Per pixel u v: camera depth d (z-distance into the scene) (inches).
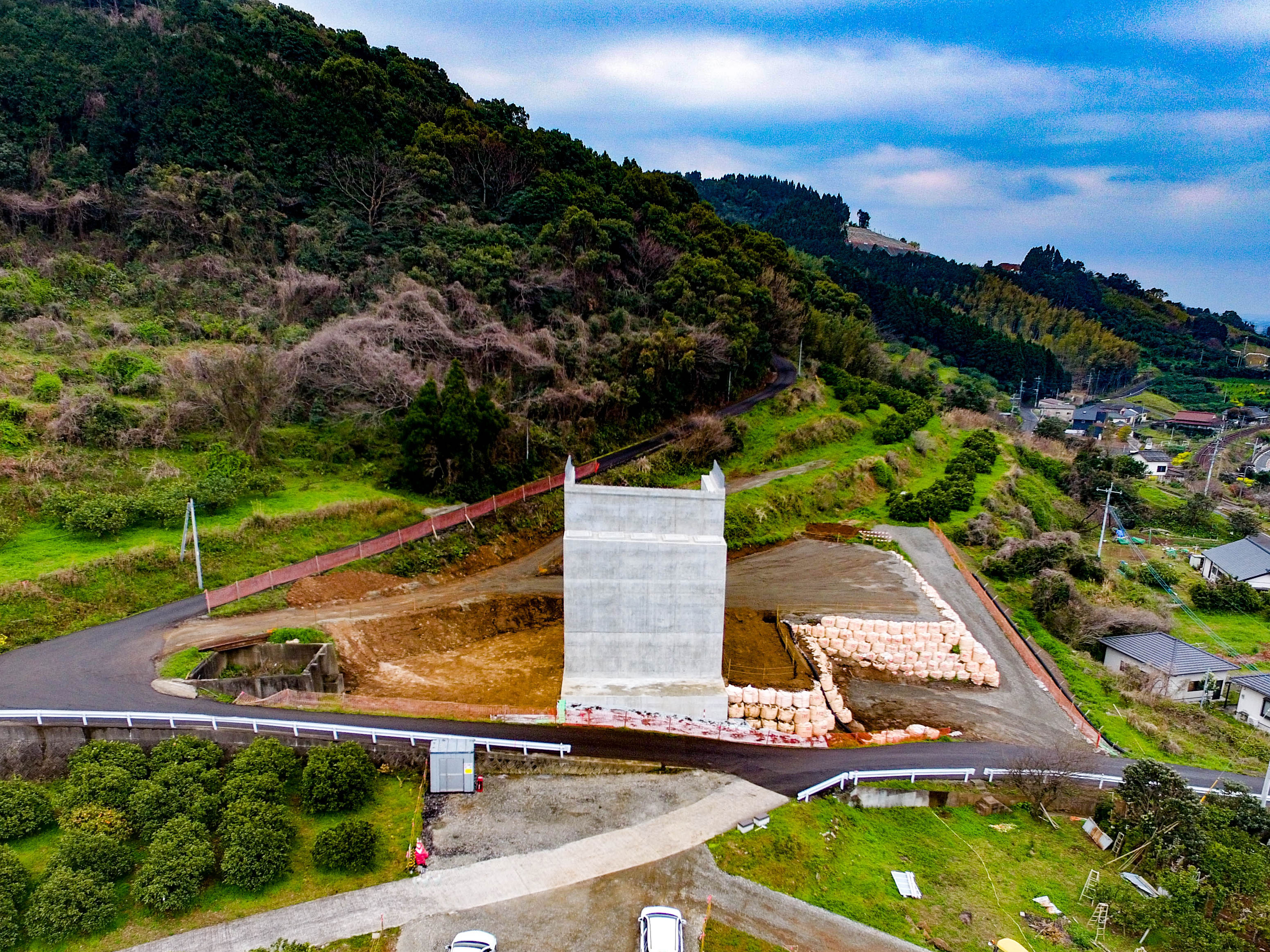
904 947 794.2
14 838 824.3
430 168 2738.7
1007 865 948.6
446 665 1365.7
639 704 1184.2
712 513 1205.1
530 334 2322.8
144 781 882.1
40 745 962.1
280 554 1498.5
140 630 1235.2
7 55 2444.6
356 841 839.1
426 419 1777.8
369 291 2292.1
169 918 761.6
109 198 2381.9
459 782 976.9
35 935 714.2
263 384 1754.4
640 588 1197.7
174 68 2564.0
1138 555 2452.0
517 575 1707.7
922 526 2237.9
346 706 1112.8
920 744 1195.3
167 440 1710.1
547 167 3083.2
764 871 874.8
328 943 745.6
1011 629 1612.9
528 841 900.0
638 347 2440.9
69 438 1595.7
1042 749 1190.9
